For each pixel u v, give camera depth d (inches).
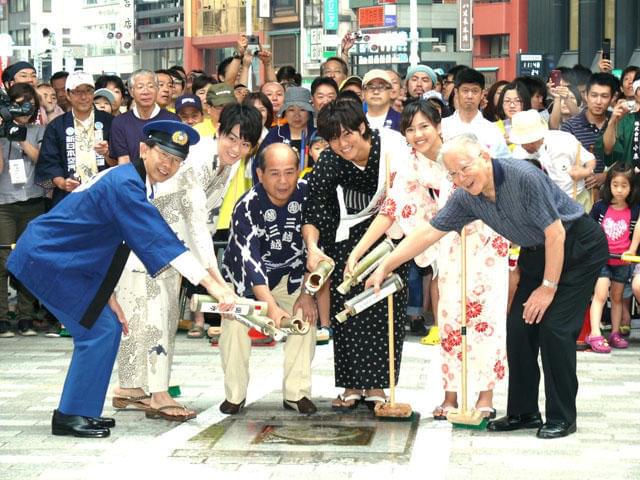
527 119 368.2
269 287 289.3
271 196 281.0
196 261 256.1
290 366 287.0
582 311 262.4
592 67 1408.7
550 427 263.3
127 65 3068.4
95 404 267.1
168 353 281.6
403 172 276.7
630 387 321.1
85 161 408.8
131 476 233.3
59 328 423.8
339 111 273.1
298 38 2506.2
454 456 246.4
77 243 258.5
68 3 2322.8
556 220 249.6
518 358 267.1
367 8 2245.3
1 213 414.3
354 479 230.1
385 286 268.5
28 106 404.5
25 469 238.7
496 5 1974.7
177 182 276.2
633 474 232.2
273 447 254.8
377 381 283.9
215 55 2837.1
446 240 274.4
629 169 388.5
